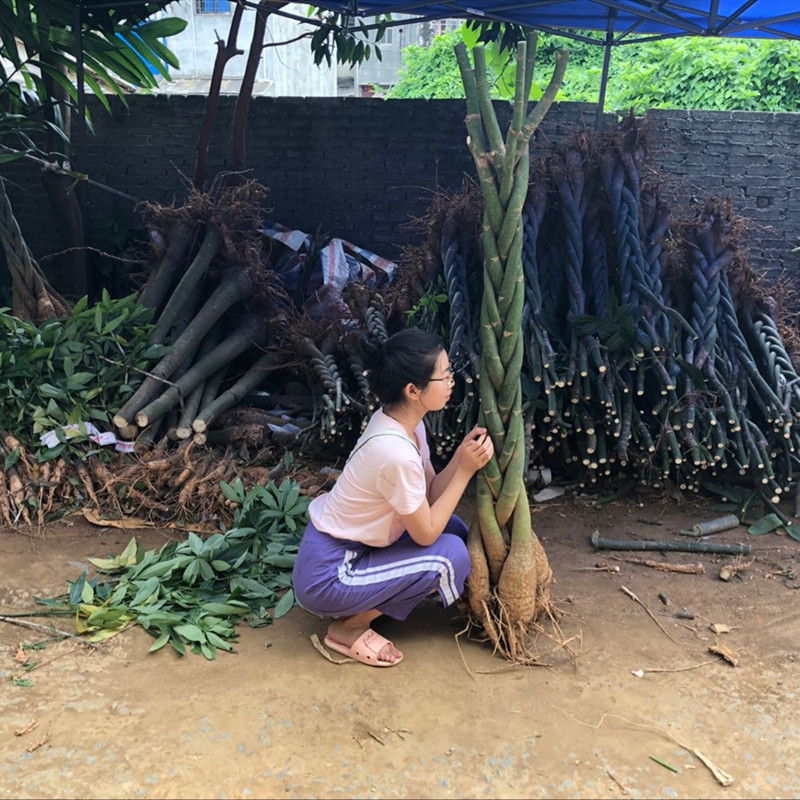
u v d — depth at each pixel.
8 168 6.32
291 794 2.05
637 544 3.53
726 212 4.32
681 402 3.81
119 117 6.33
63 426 3.92
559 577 3.28
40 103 5.53
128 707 2.39
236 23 5.59
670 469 4.10
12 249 4.65
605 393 3.71
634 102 10.16
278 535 3.38
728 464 3.99
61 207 5.82
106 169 6.44
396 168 6.43
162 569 3.04
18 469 3.81
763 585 3.23
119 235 6.32
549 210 4.31
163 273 4.86
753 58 10.14
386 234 6.56
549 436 3.81
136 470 3.81
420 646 2.74
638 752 2.23
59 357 4.18
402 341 2.41
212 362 4.57
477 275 4.30
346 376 4.69
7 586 3.12
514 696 2.47
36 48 5.25
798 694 2.51
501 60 6.72
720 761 2.21
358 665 2.62
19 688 2.47
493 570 2.68
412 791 2.07
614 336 3.81
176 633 2.77
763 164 6.20
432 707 2.41
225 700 2.43
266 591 3.00
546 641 2.79
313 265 5.98
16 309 4.79
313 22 5.77
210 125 5.82
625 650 2.74
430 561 2.52
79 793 2.04
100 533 3.63
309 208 6.54
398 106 6.29
